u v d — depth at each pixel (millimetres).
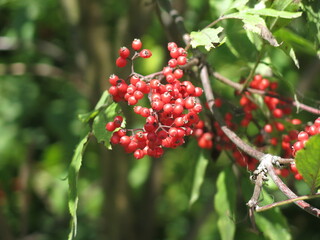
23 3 8414
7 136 9500
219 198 4125
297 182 5922
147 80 3154
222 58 4188
